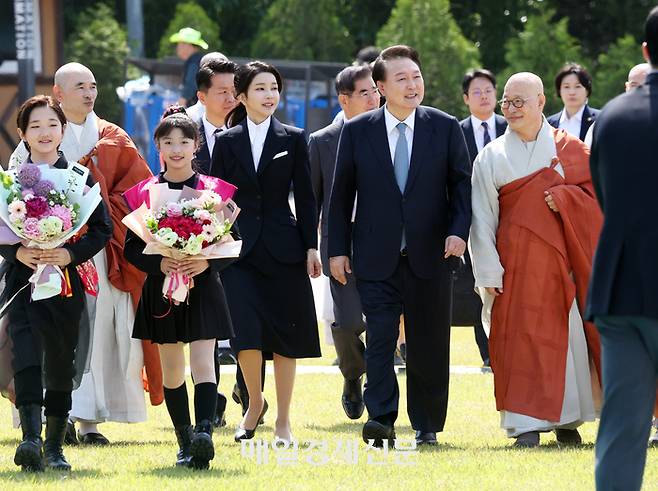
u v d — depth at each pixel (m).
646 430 19.78
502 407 29.64
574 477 24.81
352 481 24.38
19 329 25.48
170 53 113.38
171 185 26.25
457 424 32.62
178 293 25.44
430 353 29.31
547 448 29.00
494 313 29.86
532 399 29.25
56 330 25.55
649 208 19.39
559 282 29.47
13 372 25.53
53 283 25.11
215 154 30.33
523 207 29.64
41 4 85.31
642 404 19.69
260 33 115.81
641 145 19.56
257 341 29.47
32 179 24.94
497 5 126.38
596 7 127.19
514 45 96.25
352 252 29.53
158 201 25.56
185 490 23.28
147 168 31.70
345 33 115.56
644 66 36.41
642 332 19.58
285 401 30.14
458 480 24.50
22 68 77.94
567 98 41.03
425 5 94.75
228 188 26.22
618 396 19.70
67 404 26.31
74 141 31.22
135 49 115.81
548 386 29.22
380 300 28.81
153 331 26.08
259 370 30.03
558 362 29.31
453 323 39.84
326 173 35.69
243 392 32.19
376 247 28.89
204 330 25.72
